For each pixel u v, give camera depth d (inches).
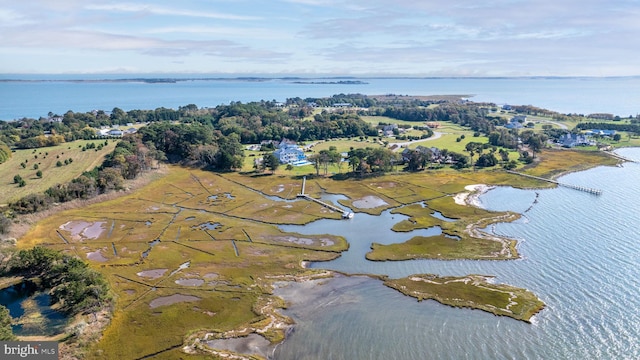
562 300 3565.5
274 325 3356.3
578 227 5132.9
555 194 6530.5
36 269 4092.0
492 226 5265.8
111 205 6220.5
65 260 4077.3
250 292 3853.3
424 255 4542.3
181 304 3654.0
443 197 6491.1
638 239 4712.1
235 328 3324.3
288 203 6368.1
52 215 5728.3
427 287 3878.0
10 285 3865.7
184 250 4741.6
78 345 3051.2
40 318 3368.6
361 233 5231.3
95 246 4822.8
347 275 4156.0
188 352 3046.3
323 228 5413.4
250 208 6146.7
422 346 3048.7
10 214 5251.0
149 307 3604.8
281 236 5128.0
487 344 3048.7
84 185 6304.1
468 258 4434.1
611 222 5260.8
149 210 6063.0
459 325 3287.4
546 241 4753.9
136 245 4864.7
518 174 7662.4
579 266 4136.3
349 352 3014.3
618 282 3806.6
